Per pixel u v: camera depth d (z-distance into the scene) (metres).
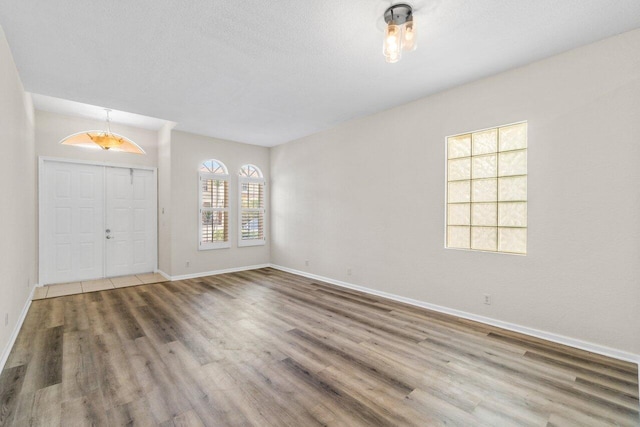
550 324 2.80
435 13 2.14
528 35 2.43
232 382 2.15
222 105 4.01
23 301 3.46
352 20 2.23
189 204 5.52
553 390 2.05
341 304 3.95
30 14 2.13
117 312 3.64
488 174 3.28
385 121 4.21
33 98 4.23
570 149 2.67
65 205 5.02
